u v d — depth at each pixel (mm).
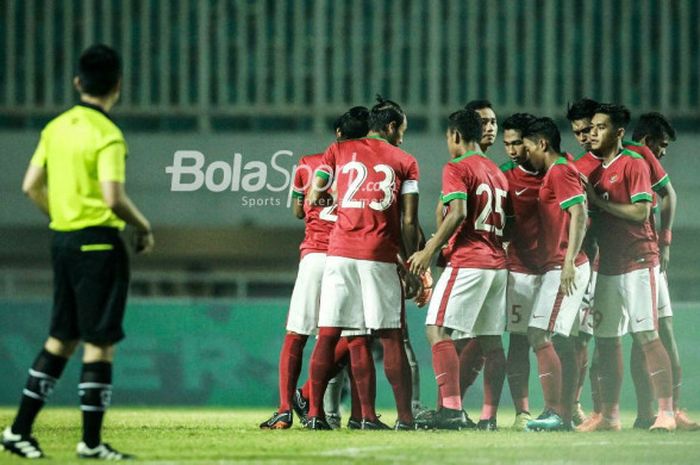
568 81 82250
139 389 47938
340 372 27516
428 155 79750
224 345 48156
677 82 82438
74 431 24906
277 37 82125
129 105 82312
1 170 81312
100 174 17953
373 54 82062
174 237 80438
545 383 25688
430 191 79438
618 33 82188
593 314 26500
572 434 24281
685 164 80812
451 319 25406
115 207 17891
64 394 47062
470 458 18734
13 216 81188
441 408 25766
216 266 81000
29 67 82562
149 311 48219
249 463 17734
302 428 26031
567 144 80375
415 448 20266
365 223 24750
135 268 80750
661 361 25641
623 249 25859
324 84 82062
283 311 48281
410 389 25422
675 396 27625
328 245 26000
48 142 18609
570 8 82000
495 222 25609
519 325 26516
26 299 48594
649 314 25734
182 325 48188
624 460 18844
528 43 82062
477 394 45000
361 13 82000
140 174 80688
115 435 23625
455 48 82062
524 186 26125
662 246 28031
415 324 45375
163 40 82188
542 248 26109
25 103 82625
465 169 25172
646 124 28656
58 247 18156
